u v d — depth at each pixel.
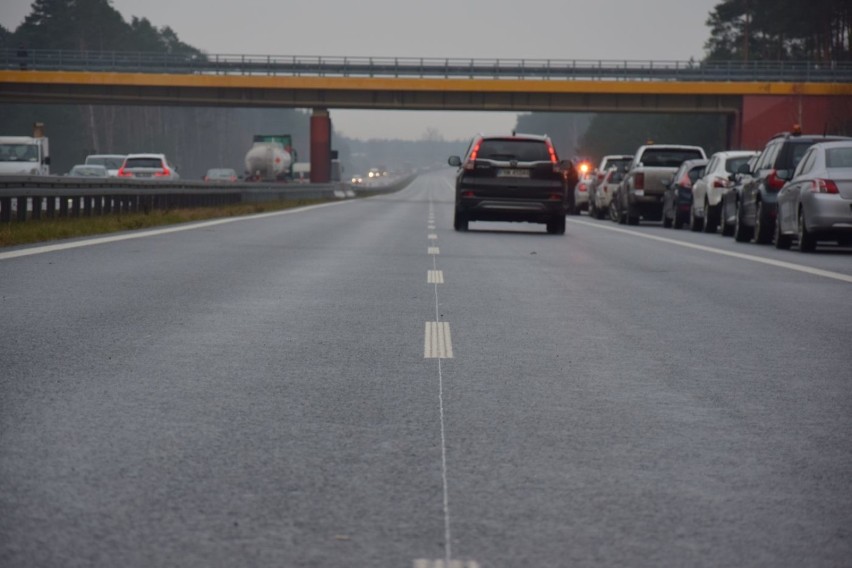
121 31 163.50
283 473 6.69
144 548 5.34
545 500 6.23
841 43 133.88
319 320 13.30
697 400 9.03
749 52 145.50
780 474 6.85
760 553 5.41
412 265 21.22
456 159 37.38
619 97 107.06
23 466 6.69
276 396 8.89
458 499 6.22
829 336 12.68
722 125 179.12
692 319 14.01
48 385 9.12
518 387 9.45
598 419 8.28
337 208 61.84
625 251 26.95
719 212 37.41
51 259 20.92
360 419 8.15
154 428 7.75
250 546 5.40
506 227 40.50
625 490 6.45
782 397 9.20
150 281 17.34
